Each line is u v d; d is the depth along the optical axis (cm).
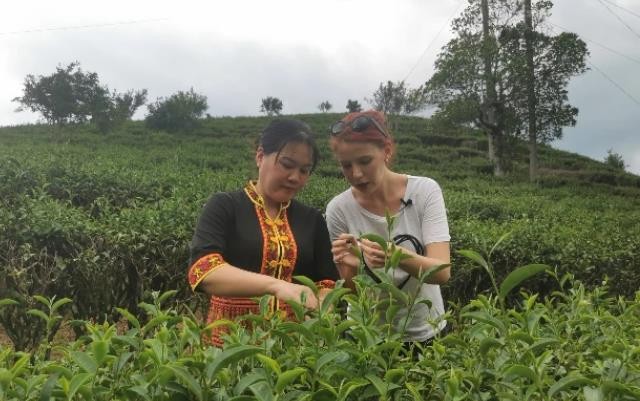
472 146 4366
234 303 242
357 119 251
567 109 3312
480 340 149
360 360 132
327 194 1217
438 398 140
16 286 488
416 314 264
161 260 549
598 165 4347
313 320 144
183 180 1249
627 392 122
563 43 3216
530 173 3369
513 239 677
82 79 3756
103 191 1098
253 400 115
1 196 1002
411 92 4125
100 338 145
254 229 251
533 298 161
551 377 156
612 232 975
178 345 146
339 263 227
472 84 3341
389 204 278
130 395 127
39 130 4072
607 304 229
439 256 265
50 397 120
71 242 517
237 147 3881
